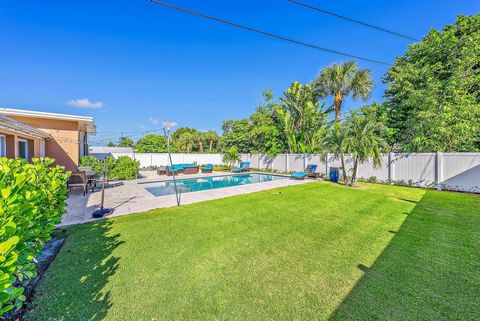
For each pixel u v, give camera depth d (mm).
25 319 2047
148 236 4102
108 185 10875
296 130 17828
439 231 4297
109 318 2080
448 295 2385
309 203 6711
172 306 2250
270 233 4250
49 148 10586
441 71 11023
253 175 16594
